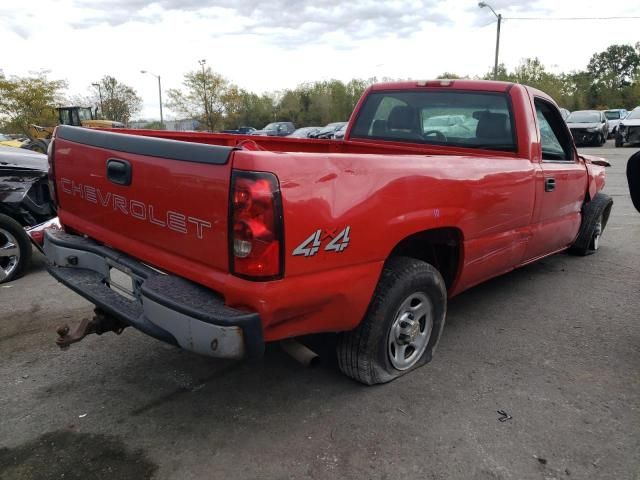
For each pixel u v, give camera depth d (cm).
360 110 505
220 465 259
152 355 370
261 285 235
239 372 346
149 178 273
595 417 299
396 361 328
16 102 3588
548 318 441
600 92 5728
